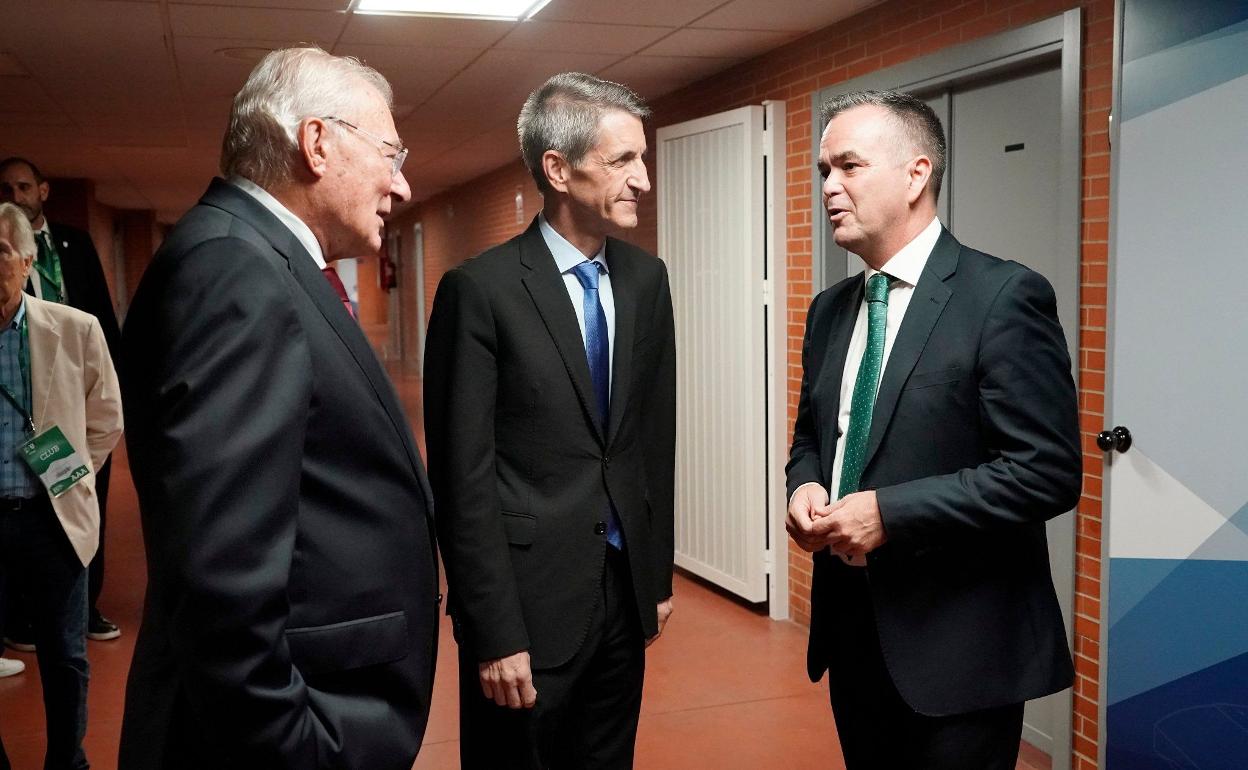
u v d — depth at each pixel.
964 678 1.66
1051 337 1.63
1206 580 2.57
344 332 1.31
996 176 3.50
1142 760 2.78
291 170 1.34
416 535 1.38
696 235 4.98
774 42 4.53
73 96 6.07
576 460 1.96
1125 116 2.74
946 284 1.71
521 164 9.37
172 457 1.13
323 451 1.27
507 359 1.93
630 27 4.26
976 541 1.69
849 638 1.86
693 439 5.13
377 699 1.34
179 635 1.14
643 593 2.05
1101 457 2.95
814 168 4.34
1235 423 2.47
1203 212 2.52
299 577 1.25
